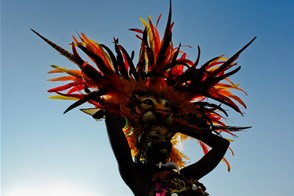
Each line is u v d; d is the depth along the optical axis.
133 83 5.52
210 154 5.18
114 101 5.44
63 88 5.73
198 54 5.77
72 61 5.51
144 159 5.08
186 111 5.52
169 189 4.60
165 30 5.89
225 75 5.76
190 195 4.66
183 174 4.98
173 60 5.75
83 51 5.55
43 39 5.46
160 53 5.82
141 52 5.88
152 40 6.05
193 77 5.74
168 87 5.57
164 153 4.95
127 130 5.32
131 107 5.29
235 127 5.84
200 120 5.54
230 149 5.94
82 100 5.43
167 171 4.84
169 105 5.36
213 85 5.80
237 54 5.83
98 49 5.73
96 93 5.45
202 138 5.29
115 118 4.88
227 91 6.02
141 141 5.07
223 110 5.80
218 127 5.81
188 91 5.74
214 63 6.11
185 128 5.32
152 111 5.14
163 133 5.05
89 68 5.50
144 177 4.79
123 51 5.64
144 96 5.34
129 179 4.73
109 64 5.62
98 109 5.54
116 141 4.74
